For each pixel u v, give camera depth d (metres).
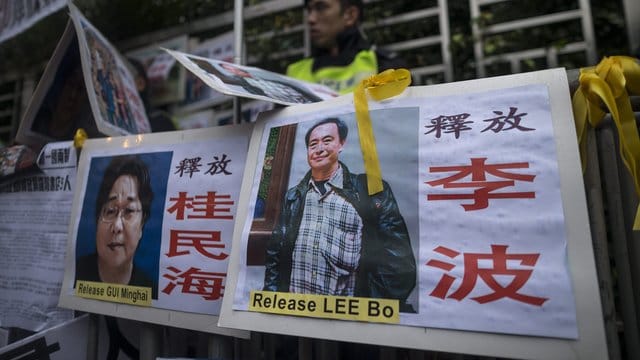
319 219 0.97
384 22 2.54
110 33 2.71
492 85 0.93
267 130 1.11
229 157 1.19
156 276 1.19
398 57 2.31
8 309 1.49
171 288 1.17
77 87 1.70
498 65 2.28
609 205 0.94
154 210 1.25
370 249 0.91
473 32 2.32
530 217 0.81
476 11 2.31
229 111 2.58
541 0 2.27
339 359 1.21
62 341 1.32
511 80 0.92
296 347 1.35
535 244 0.80
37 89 1.56
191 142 1.26
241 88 1.13
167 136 1.31
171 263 1.18
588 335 0.72
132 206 1.29
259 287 0.97
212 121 2.61
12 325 1.47
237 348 1.28
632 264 0.89
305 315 0.92
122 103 1.79
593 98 0.87
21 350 1.27
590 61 2.08
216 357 1.12
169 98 2.70
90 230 1.33
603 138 0.95
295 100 1.21
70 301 1.31
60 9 1.96
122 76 1.89
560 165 0.82
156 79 2.73
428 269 0.85
